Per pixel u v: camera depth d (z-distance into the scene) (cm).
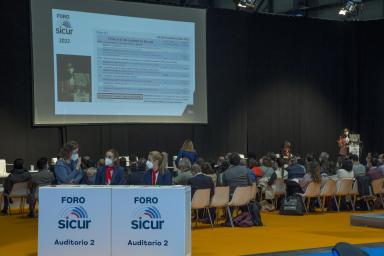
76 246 679
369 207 1432
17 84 1598
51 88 1574
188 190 691
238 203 1129
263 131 1988
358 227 1127
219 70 1908
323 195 1345
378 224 1113
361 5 2033
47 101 1568
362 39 2111
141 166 1254
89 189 679
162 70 1727
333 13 2156
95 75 1631
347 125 2127
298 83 2041
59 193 682
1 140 1578
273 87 2003
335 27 2089
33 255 837
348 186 1369
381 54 2094
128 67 1677
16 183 1306
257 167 1397
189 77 1769
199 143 1877
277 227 1128
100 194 677
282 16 2011
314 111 2067
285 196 1381
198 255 825
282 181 1396
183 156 1280
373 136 2108
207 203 1085
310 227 1129
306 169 1505
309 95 2058
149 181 936
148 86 1706
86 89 1619
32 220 1241
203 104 1795
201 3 2145
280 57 2012
